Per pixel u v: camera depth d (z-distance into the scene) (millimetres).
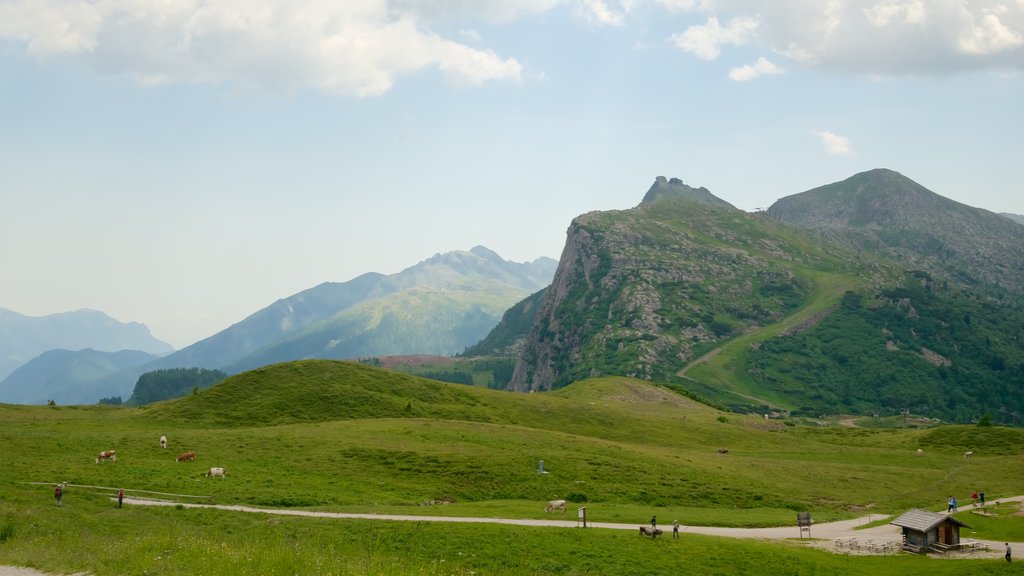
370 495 76875
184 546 43188
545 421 147375
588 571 52344
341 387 145750
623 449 113125
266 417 128250
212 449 93938
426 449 98625
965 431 159750
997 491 108875
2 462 77375
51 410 143875
